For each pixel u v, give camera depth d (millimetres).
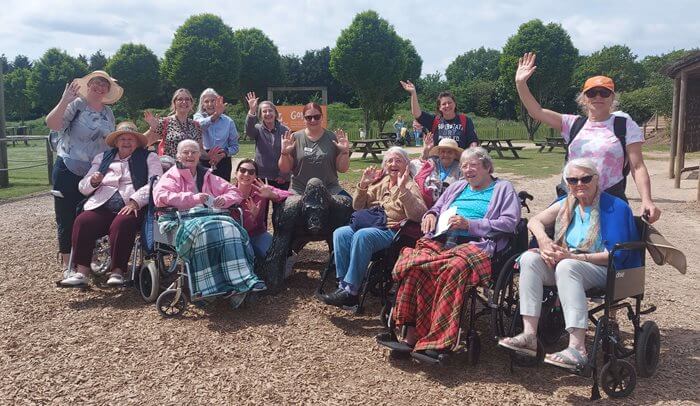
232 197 5328
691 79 14602
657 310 5289
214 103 6883
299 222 5480
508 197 4426
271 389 3750
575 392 3752
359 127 41531
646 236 3965
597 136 4324
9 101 64625
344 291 4727
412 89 6457
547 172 16406
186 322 4840
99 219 5477
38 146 34500
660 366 4145
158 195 5137
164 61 42531
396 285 5027
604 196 4078
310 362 4148
